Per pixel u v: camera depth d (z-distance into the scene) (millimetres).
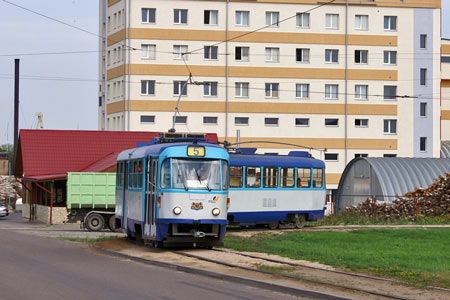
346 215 44750
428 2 80062
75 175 42406
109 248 24672
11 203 101438
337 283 15680
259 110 77312
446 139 95312
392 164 52500
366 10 79125
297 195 37188
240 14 77125
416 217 41906
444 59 97062
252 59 77062
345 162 79188
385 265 19281
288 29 77688
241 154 35531
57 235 35250
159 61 75312
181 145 23719
